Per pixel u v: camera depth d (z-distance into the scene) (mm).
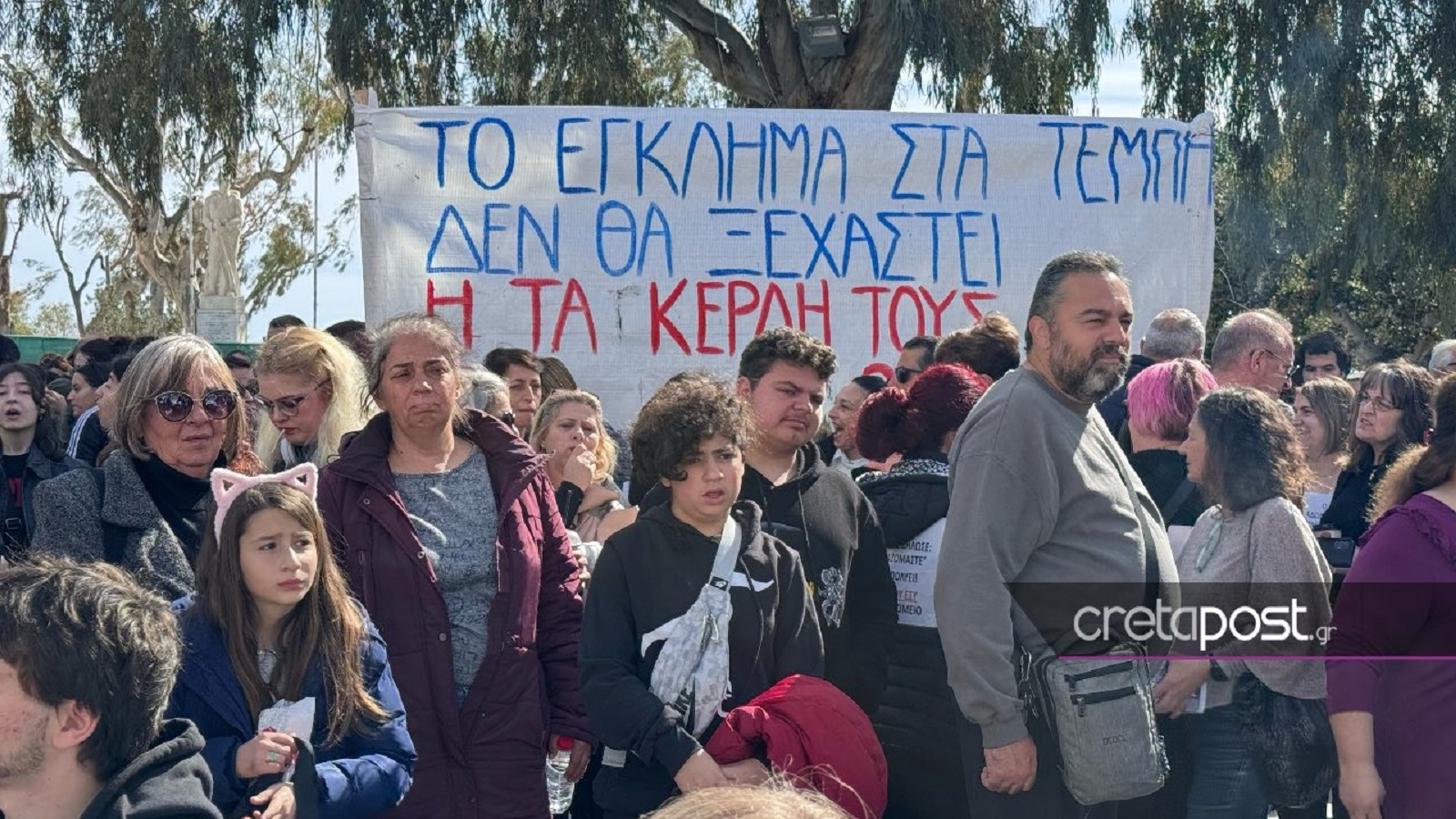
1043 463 3260
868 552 3643
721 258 6094
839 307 6137
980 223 6191
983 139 6195
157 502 3457
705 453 3219
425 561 3521
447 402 3645
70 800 2158
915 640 3738
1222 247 15109
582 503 4535
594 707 3145
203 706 2902
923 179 6176
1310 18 12156
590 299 6055
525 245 6027
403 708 3217
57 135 13734
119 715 2150
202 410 3449
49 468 5711
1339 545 4277
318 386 4203
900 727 3705
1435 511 3338
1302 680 3529
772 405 3635
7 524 5582
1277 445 3600
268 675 2947
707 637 3170
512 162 6027
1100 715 3262
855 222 6152
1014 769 3236
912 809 3689
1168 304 6289
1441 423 3422
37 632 2088
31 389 5652
